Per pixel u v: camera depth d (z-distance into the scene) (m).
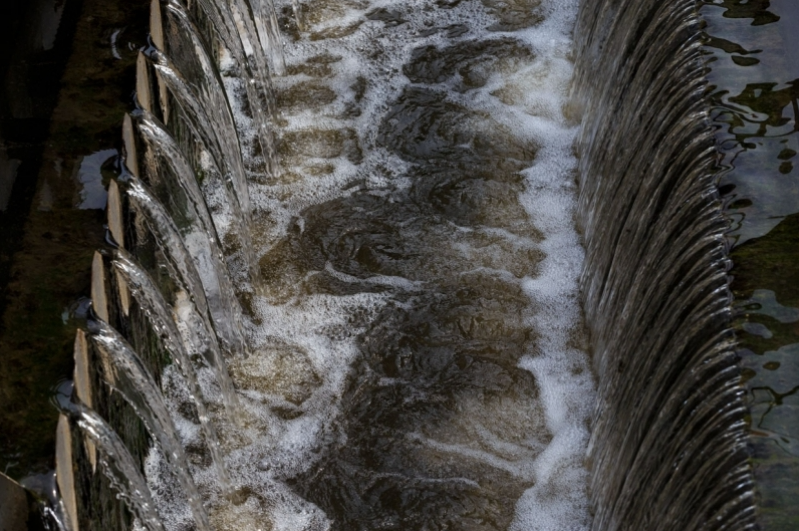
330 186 7.02
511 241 6.63
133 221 4.87
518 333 6.07
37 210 4.71
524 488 5.30
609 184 5.87
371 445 5.50
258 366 5.92
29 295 4.34
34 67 5.37
